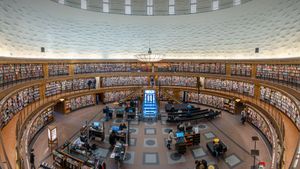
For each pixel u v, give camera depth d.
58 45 19.38
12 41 14.16
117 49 23.11
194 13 21.55
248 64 17.16
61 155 9.79
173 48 23.23
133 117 16.91
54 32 18.89
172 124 15.76
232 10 19.12
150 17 22.62
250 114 15.40
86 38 21.55
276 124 10.00
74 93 18.72
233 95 17.58
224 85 19.73
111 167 9.93
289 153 7.01
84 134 12.74
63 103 17.83
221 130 14.38
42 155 10.79
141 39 23.47
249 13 17.72
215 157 10.76
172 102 21.88
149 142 12.64
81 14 20.73
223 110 19.19
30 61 14.65
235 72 18.53
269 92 14.21
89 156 10.01
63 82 18.72
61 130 14.14
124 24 22.91
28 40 16.08
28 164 7.05
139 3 22.20
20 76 14.07
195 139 12.20
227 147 11.80
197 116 16.28
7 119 10.29
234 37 19.27
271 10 15.55
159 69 23.23
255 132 13.89
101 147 11.98
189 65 22.22
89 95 20.58
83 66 20.64
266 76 15.14
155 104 18.22
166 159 10.66
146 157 10.84
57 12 18.84
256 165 9.88
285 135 8.70
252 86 16.64
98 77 21.89
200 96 21.42
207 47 21.55
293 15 13.42
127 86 22.77
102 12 21.62
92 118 16.91
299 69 11.74
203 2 20.89
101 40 22.39
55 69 18.03
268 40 15.95
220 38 20.48
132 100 20.70
